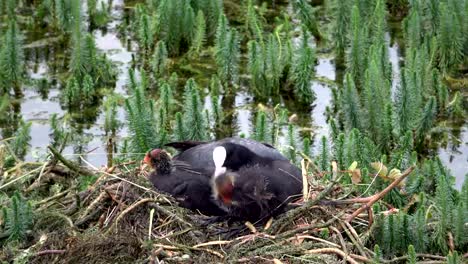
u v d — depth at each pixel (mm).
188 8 17250
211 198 11344
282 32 17969
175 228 11250
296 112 15898
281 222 11086
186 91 14602
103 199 11578
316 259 10586
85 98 15961
